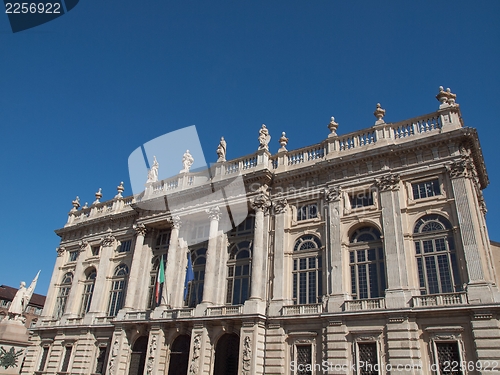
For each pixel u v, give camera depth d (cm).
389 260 2542
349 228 2788
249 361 2606
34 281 3328
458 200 2481
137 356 3256
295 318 2661
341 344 2441
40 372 3822
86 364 3566
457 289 2339
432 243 2505
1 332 2980
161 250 3744
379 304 2456
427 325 2277
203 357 2791
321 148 3206
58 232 4688
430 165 2648
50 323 4159
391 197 2697
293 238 3014
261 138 3459
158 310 3209
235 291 3123
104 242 4159
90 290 4116
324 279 2748
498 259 3003
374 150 2823
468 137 2588
